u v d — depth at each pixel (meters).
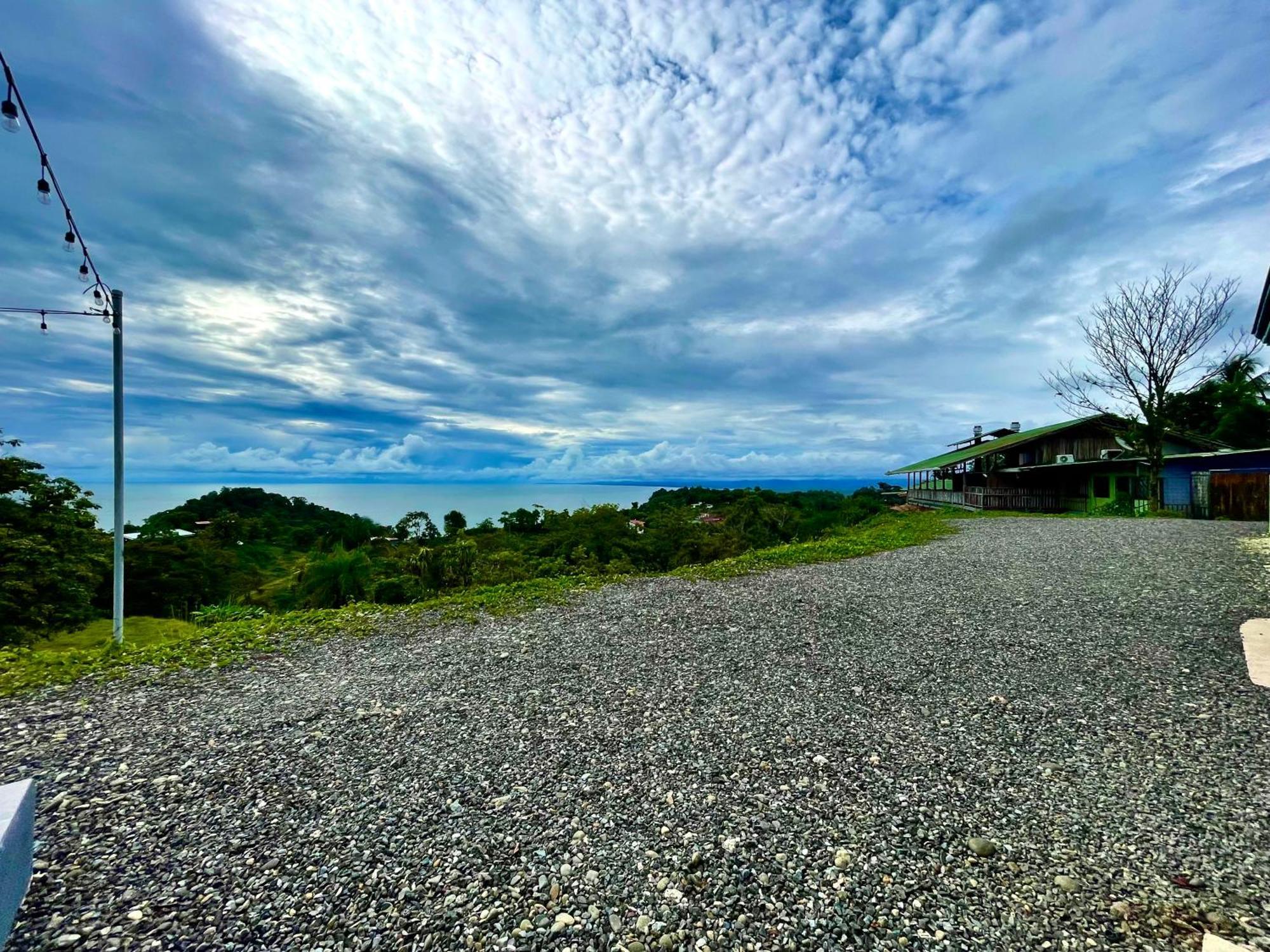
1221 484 17.66
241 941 2.17
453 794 3.20
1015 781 3.19
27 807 2.21
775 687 4.72
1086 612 6.59
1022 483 29.62
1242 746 3.43
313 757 3.64
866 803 3.03
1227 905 2.22
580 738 3.88
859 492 42.09
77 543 16.81
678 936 2.18
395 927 2.24
